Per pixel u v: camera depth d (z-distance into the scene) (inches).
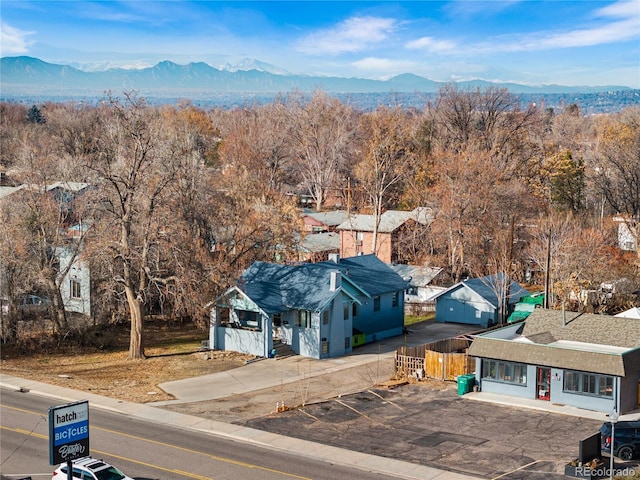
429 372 1845.5
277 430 1443.2
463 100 4960.6
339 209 5009.8
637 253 2910.9
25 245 2170.3
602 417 1507.1
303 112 5625.0
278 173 4980.3
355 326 2303.2
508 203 3304.6
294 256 2942.9
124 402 1641.2
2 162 4461.1
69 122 5605.3
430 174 4136.3
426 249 3425.2
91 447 1333.7
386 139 4281.5
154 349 2213.3
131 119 2023.9
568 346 1657.2
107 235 2139.5
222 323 2229.3
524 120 4849.9
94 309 2385.6
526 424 1469.0
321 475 1197.1
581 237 2871.6
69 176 2512.3
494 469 1221.7
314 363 2038.6
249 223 2657.5
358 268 2465.6
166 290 2126.0
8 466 1244.5
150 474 1199.6
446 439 1381.6
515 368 1662.2
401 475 1198.3
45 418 1518.2
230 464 1249.4
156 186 2070.6
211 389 1764.3
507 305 2596.0
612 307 2591.0
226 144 5428.2
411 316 2834.6
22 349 2174.0
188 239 2228.1
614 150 3599.9
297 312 2144.4
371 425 1473.9
